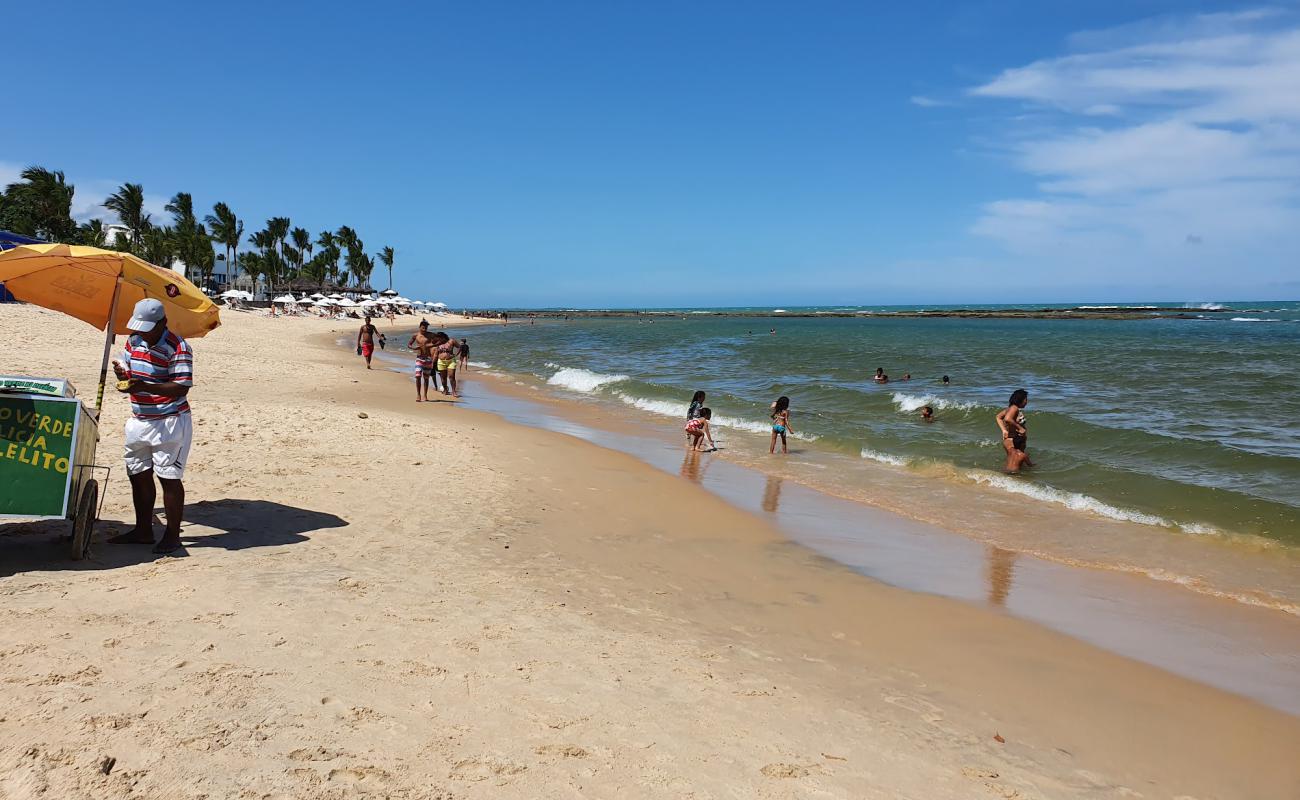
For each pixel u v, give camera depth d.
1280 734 4.37
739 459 12.62
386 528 6.81
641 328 91.50
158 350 5.22
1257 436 14.15
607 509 8.60
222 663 3.80
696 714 3.96
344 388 19.03
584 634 4.89
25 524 5.74
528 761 3.30
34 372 15.57
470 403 18.64
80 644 3.82
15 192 52.94
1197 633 5.85
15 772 2.72
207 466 8.33
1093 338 54.59
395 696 3.72
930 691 4.65
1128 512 9.23
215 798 2.74
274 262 96.94
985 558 7.61
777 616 5.72
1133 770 3.91
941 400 18.05
